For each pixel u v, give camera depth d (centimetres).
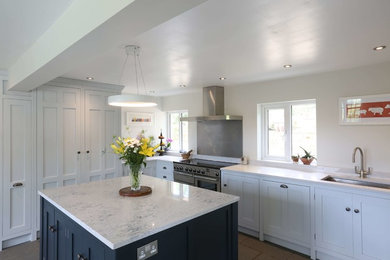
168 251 153
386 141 273
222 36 192
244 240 316
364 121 286
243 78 355
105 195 218
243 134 407
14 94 298
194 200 202
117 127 400
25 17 158
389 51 232
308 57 251
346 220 245
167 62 267
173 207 184
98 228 145
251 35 191
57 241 202
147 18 114
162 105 569
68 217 181
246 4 141
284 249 292
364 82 287
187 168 416
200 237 175
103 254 138
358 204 238
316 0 138
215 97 418
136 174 224
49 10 149
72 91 349
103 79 355
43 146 321
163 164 474
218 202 196
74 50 155
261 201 313
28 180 309
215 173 368
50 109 327
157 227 146
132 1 98
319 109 324
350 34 190
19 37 192
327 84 317
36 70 201
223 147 434
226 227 198
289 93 354
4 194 292
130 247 133
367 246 232
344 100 302
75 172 350
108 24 119
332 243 254
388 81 271
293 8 147
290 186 287
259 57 250
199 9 147
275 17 159
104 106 385
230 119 385
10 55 236
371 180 268
